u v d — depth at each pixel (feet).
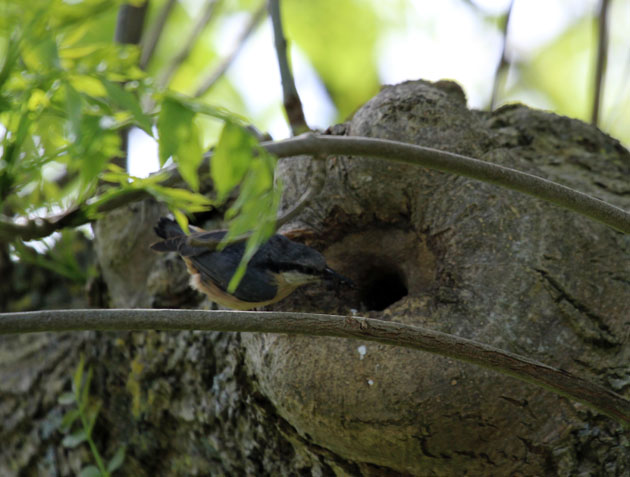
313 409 24.39
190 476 31.60
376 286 30.30
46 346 36.47
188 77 47.03
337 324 19.86
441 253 26.50
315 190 22.20
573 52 47.03
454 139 27.50
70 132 14.83
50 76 15.52
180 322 19.03
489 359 20.31
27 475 35.53
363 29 45.93
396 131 27.55
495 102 38.73
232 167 15.64
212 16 47.67
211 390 29.55
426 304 25.40
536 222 25.81
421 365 23.63
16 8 15.97
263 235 16.49
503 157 27.76
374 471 25.50
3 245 38.83
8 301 38.68
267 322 19.49
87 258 38.68
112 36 37.99
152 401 31.73
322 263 27.14
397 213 27.94
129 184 18.66
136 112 15.29
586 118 41.39
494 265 25.32
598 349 24.59
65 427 33.53
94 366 33.73
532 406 23.76
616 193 29.07
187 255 28.89
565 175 29.71
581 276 25.22
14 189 18.02
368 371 23.82
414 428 23.62
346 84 46.52
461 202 26.55
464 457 24.11
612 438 23.76
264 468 28.99
